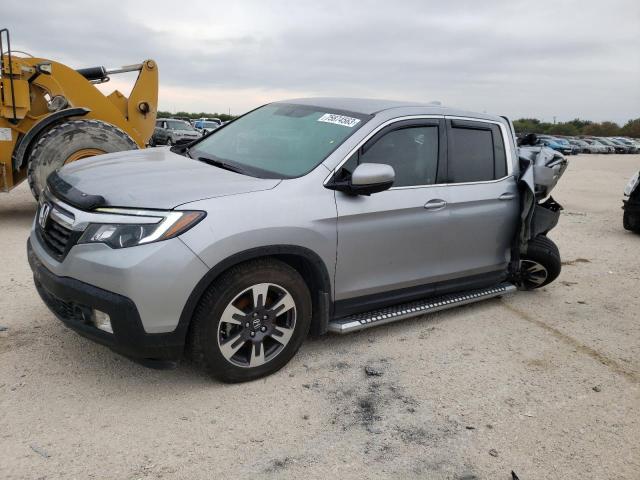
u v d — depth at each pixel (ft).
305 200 11.48
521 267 18.21
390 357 13.23
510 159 16.25
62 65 27.20
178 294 9.87
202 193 10.57
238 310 10.87
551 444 10.19
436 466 9.36
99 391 10.84
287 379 11.82
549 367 13.30
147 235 9.74
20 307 14.61
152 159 13.33
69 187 11.43
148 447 9.30
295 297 11.59
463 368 12.93
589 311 17.49
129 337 9.81
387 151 13.16
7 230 23.79
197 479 8.64
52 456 8.89
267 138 13.73
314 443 9.73
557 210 18.26
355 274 12.60
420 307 14.29
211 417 10.25
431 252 14.05
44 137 24.76
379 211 12.57
